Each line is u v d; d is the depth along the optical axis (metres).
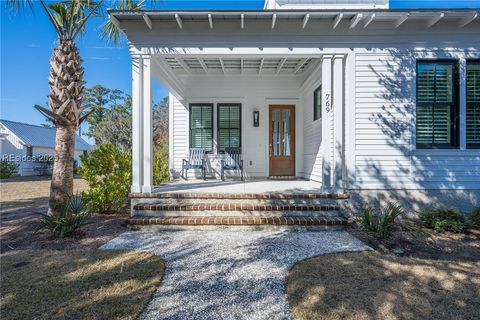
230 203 5.04
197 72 8.25
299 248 3.78
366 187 5.22
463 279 2.85
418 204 5.22
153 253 3.59
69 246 3.84
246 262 3.32
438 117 5.34
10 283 2.72
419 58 5.23
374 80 5.24
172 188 6.04
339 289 2.64
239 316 2.25
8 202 7.23
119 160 5.68
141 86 5.21
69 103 4.70
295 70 7.77
